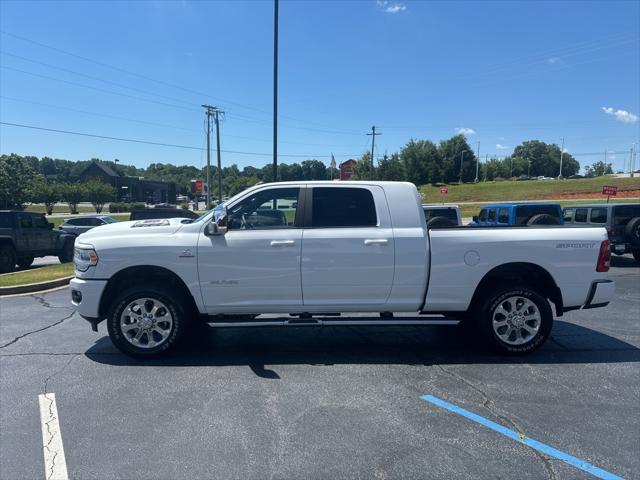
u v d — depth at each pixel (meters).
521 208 13.98
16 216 14.01
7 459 3.30
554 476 3.08
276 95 18.64
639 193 57.53
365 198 5.41
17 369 5.05
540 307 5.32
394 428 3.72
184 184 137.25
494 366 5.12
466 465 3.21
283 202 5.41
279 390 4.47
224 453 3.36
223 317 5.48
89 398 4.30
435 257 5.28
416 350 5.69
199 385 4.59
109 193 72.25
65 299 8.83
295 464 3.22
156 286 5.29
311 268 5.24
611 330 6.54
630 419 3.88
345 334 6.41
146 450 3.41
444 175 115.56
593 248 5.37
